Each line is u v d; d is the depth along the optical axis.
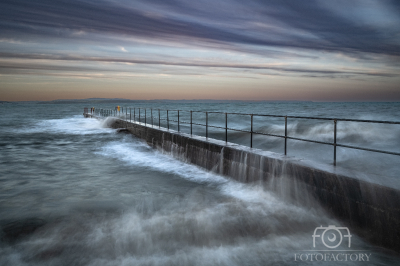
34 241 4.66
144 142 16.77
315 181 5.32
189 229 5.04
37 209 6.14
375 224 4.28
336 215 4.90
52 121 40.31
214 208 6.04
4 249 4.43
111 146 16.30
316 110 67.00
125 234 4.88
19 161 11.91
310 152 13.55
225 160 8.42
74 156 13.12
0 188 7.88
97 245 4.51
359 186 4.51
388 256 4.01
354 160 11.51
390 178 4.57
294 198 5.82
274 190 6.40
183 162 11.15
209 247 4.44
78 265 3.98
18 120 43.19
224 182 8.23
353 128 23.69
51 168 10.59
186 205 6.33
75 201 6.72
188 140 10.80
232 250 4.34
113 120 27.98
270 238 4.68
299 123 32.78
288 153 13.38
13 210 6.08
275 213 5.63
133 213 5.86
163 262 4.04
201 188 7.83
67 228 5.14
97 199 6.88
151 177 9.17
